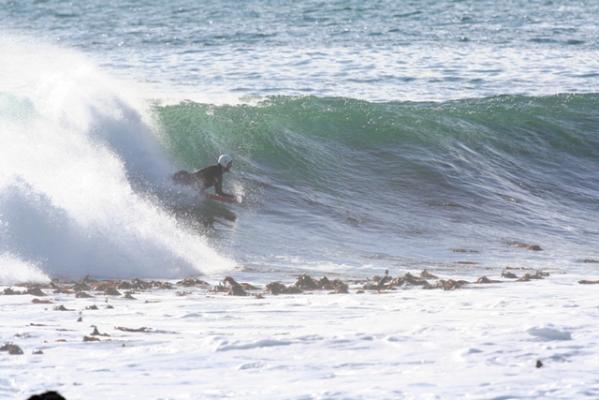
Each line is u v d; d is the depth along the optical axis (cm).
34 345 2803
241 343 2778
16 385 2294
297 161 8344
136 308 3691
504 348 2703
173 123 8438
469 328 3053
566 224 7631
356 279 5256
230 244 6234
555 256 6412
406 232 6994
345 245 6475
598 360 2550
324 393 2191
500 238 6988
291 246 6328
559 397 2150
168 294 4300
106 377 2381
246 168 8119
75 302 3875
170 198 7031
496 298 3984
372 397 2153
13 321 3291
